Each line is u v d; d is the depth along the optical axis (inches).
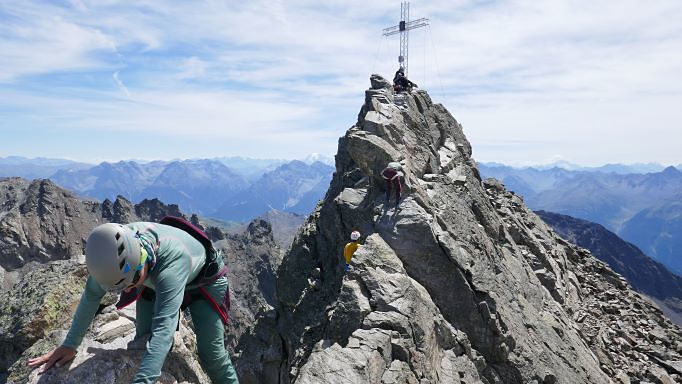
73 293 396.8
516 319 1059.9
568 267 1998.0
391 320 741.3
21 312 368.5
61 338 315.9
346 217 1167.0
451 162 1592.0
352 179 1378.0
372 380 621.6
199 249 241.0
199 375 307.3
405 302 789.2
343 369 611.2
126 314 319.6
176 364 295.9
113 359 259.9
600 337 1448.1
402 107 1528.1
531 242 1758.1
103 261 183.9
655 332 1581.0
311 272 1298.0
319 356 634.8
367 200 1162.0
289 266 1403.8
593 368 1186.6
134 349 271.3
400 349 698.8
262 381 1291.8
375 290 806.5
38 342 315.0
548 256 1771.7
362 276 837.2
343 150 1611.7
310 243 1407.5
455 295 960.3
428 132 1601.9
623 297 1863.9
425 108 1736.0
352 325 757.9
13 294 398.0
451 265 967.6
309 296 1214.9
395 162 1081.4
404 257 970.1
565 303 1585.9
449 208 1219.2
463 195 1430.9
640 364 1364.4
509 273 1316.4
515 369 936.3
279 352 1282.0
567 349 1158.3
